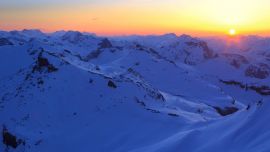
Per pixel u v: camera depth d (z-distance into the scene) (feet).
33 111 202.49
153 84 460.14
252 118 136.56
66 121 198.70
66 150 173.99
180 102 292.61
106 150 168.45
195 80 508.94
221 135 136.87
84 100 214.28
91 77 233.96
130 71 358.84
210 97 425.28
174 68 549.95
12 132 181.27
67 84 225.97
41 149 173.88
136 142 168.45
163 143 147.33
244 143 121.19
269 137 115.34
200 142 137.59
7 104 214.07
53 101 211.82
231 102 401.90
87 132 187.42
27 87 227.61
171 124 186.80
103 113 204.85
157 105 233.14
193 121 193.26
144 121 194.08
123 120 197.36
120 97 220.84
